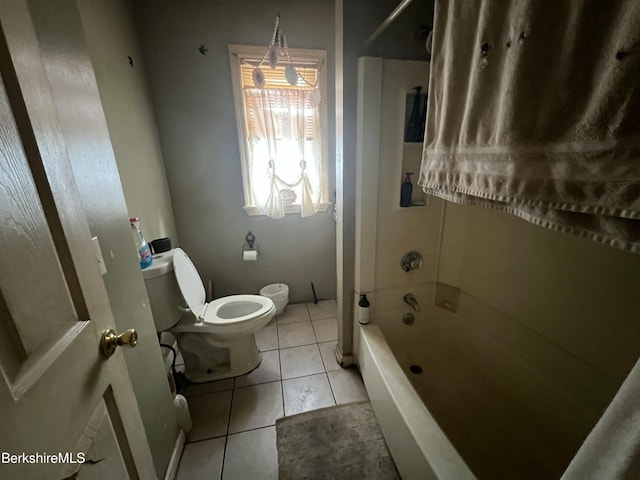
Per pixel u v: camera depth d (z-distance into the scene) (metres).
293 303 2.48
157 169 1.80
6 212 0.35
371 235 1.43
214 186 2.07
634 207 0.43
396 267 1.53
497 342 1.32
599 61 0.46
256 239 2.25
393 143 1.33
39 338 0.39
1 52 0.37
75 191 0.52
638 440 0.33
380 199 1.40
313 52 1.90
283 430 1.28
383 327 1.59
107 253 0.78
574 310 0.98
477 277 1.42
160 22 1.70
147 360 0.96
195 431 1.29
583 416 0.96
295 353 1.82
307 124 2.04
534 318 1.14
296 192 2.19
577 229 0.54
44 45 0.57
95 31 1.20
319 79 1.97
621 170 0.44
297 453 1.18
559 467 0.98
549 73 0.54
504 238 1.25
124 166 1.37
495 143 0.67
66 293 0.47
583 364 0.97
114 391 0.58
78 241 0.51
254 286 2.37
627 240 0.47
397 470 1.09
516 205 0.65
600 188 0.47
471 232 1.42
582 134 0.49
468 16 0.73
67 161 0.50
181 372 1.65
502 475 0.99
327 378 1.60
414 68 1.25
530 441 1.08
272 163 2.01
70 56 0.65
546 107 0.55
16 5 0.40
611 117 0.45
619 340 0.86
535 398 1.13
